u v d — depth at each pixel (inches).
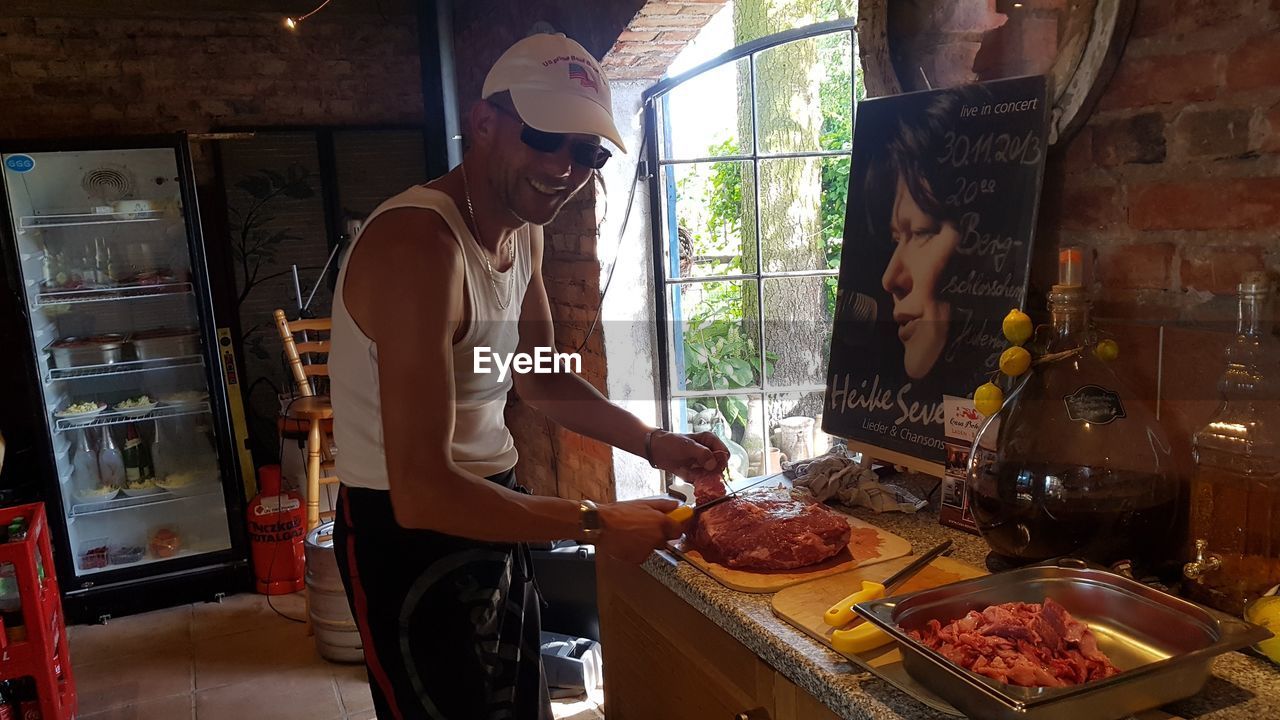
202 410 147.6
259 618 134.6
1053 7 55.2
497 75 50.7
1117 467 45.8
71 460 143.6
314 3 162.7
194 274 137.6
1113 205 54.7
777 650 43.3
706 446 63.7
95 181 140.4
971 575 49.4
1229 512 43.8
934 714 36.1
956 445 57.1
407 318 47.5
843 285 68.1
